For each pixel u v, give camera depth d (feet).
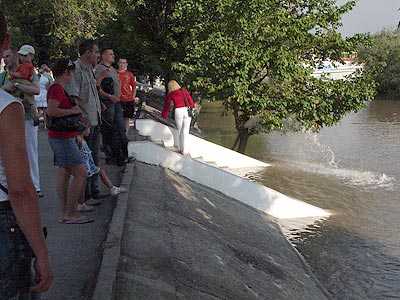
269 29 52.42
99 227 21.20
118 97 32.04
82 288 15.57
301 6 57.62
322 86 55.52
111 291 14.75
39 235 7.88
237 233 30.22
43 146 40.09
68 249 18.76
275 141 79.10
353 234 35.37
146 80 136.46
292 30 53.42
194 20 59.57
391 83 173.47
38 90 21.52
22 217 7.73
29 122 21.66
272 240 32.35
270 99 55.11
